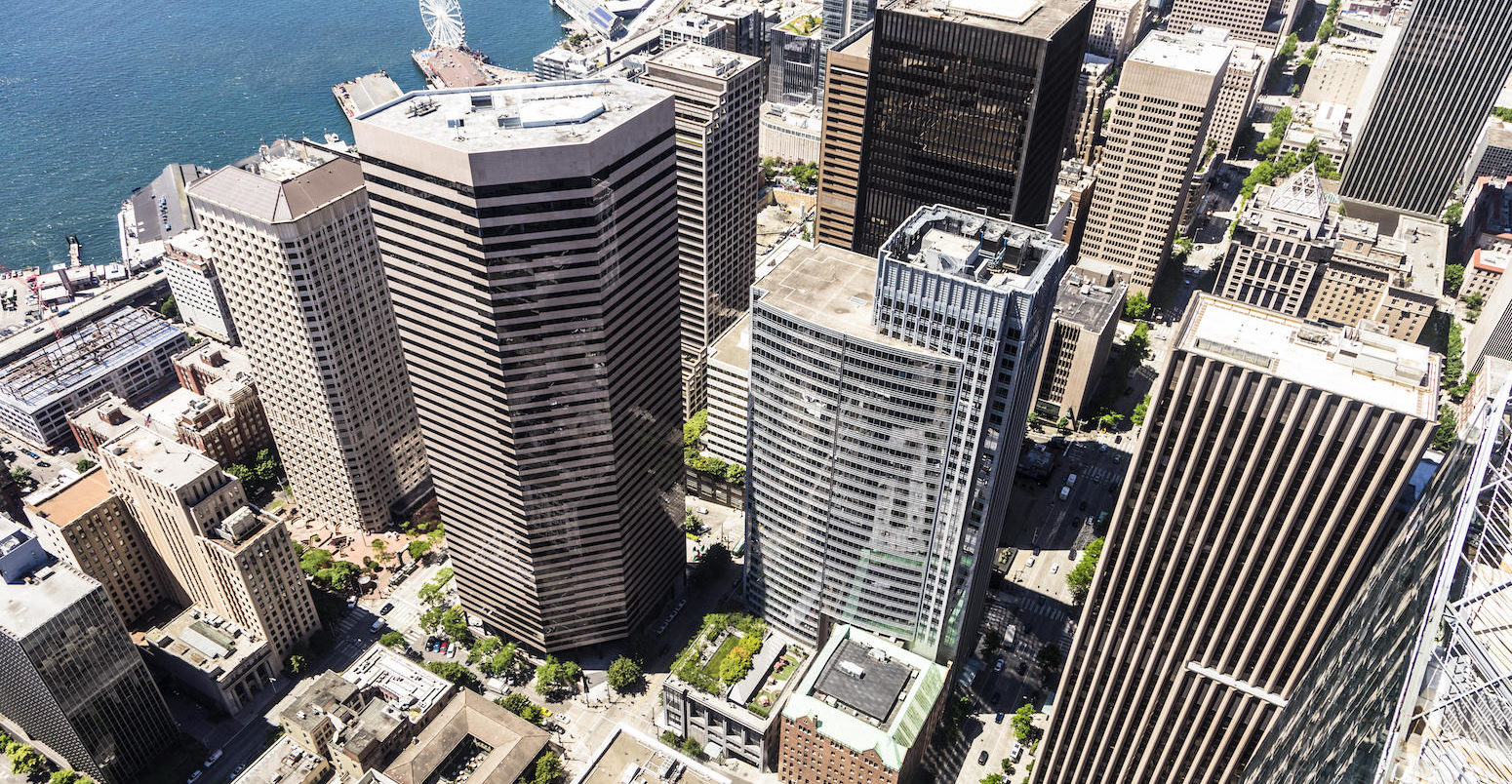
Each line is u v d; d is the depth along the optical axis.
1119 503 199.75
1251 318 186.12
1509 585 113.38
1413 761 107.94
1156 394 183.25
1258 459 180.38
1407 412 163.62
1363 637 154.00
